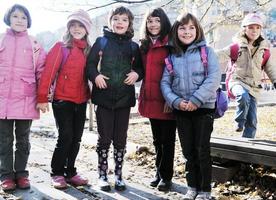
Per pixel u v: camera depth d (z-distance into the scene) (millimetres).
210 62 3918
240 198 4098
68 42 4250
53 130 8117
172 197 4117
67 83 4223
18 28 4180
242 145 4293
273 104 14172
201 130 3904
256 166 4559
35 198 4004
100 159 4324
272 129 8570
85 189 4305
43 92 4125
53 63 4164
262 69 5164
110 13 4270
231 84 5141
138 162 5516
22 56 4180
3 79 4125
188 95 3943
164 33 4242
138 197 4098
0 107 4105
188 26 3961
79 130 4383
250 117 5129
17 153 4301
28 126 4297
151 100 4258
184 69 3957
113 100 4207
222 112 4035
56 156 4316
